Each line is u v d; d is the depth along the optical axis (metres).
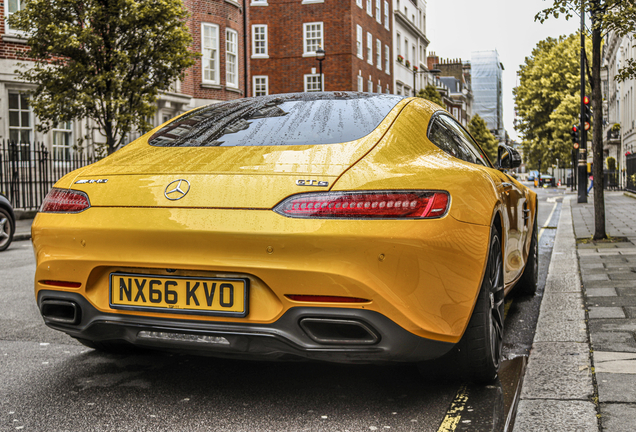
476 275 2.74
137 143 3.36
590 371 3.12
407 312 2.44
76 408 2.86
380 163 2.67
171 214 2.59
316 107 3.33
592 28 8.83
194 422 2.68
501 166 4.60
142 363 3.57
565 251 8.07
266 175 2.58
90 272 2.74
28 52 14.02
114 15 13.98
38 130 14.48
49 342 4.09
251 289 2.54
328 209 2.44
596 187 9.21
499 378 3.19
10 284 6.59
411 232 2.44
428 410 2.76
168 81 15.20
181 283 2.61
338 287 2.40
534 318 4.61
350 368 3.38
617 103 43.38
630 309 4.45
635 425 2.45
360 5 41.59
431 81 68.19
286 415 2.73
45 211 2.94
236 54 27.06
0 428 2.63
